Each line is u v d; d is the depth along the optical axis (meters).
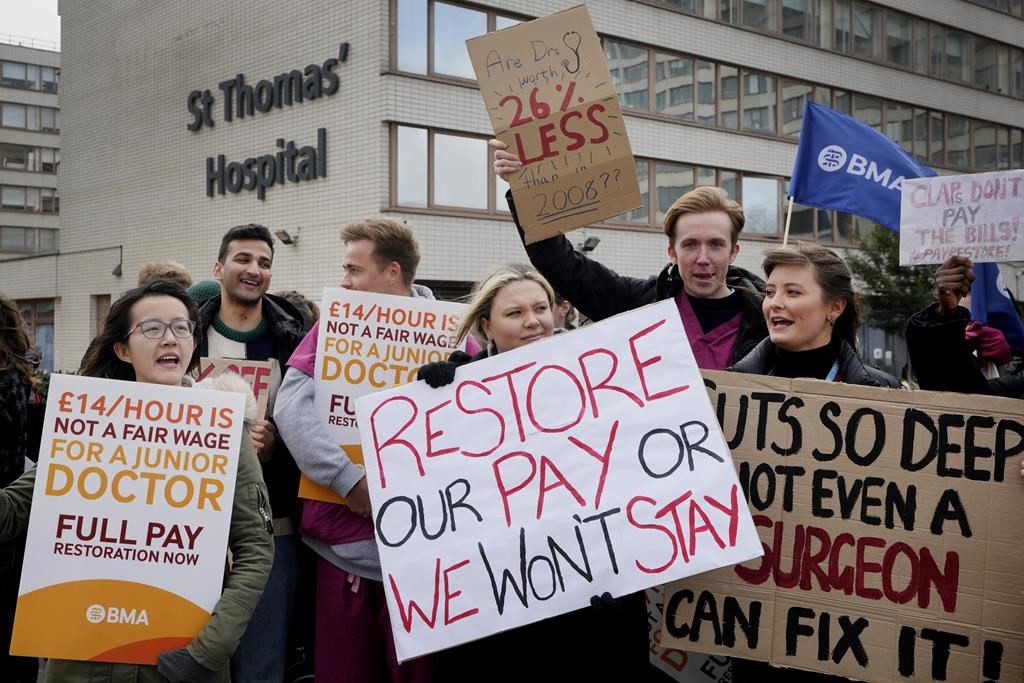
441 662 2.72
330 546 3.25
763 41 22.70
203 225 21.12
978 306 4.46
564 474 2.53
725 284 3.49
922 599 2.39
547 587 2.46
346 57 17.19
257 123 19.42
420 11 16.97
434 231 17.00
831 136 5.41
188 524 2.46
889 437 2.47
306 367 3.39
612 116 3.23
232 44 20.02
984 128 28.97
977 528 2.37
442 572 2.52
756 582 2.51
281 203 18.84
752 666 2.65
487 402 2.62
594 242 18.47
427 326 3.44
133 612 2.41
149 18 22.52
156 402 2.51
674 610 2.54
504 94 3.29
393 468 2.61
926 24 26.98
